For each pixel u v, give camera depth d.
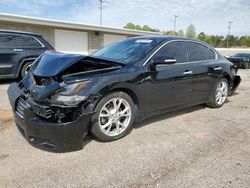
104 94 3.08
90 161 2.79
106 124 3.23
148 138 3.47
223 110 5.06
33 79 3.23
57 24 14.56
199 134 3.69
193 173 2.62
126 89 3.34
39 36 7.63
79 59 3.13
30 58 7.30
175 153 3.06
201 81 4.52
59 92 2.81
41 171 2.56
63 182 2.40
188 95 4.31
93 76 3.05
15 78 7.35
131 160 2.85
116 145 3.21
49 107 2.78
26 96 3.11
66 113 2.82
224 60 5.27
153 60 3.60
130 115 3.46
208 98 4.87
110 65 3.42
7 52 6.90
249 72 16.20
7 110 4.53
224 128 3.98
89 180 2.45
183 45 4.30
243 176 2.59
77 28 15.80
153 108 3.75
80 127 2.85
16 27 13.28
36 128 2.77
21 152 2.93
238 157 3.00
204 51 4.78
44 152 2.95
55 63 3.12
